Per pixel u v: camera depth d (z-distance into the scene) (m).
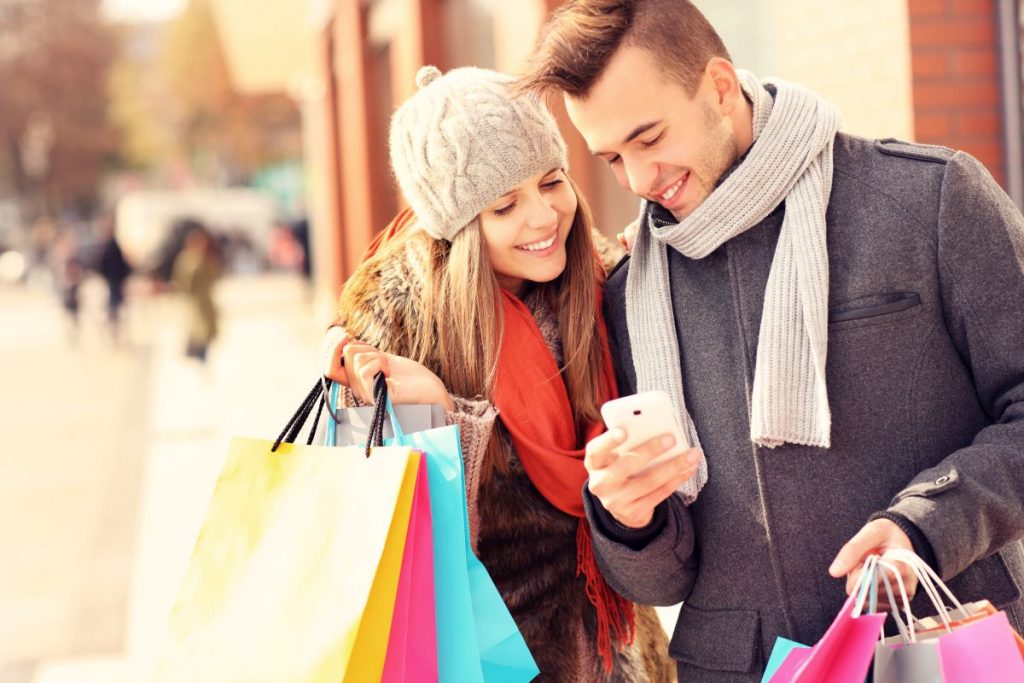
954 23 4.50
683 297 2.20
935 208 1.98
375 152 14.11
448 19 8.66
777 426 1.99
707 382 2.16
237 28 15.55
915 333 1.99
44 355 22.27
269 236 44.72
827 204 2.04
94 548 7.67
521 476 2.50
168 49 70.38
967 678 1.69
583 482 2.43
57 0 66.56
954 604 1.87
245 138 69.31
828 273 2.00
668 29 1.99
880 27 4.65
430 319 2.49
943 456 2.01
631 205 5.22
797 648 1.85
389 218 13.92
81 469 10.54
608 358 2.49
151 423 12.51
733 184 2.02
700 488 2.14
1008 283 1.95
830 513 2.03
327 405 2.27
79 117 67.81
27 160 67.81
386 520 1.96
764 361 2.01
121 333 24.80
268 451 2.14
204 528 2.11
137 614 6.14
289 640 1.95
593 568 2.46
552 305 2.58
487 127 2.42
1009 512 1.87
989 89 4.52
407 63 9.77
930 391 2.00
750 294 2.10
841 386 2.01
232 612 2.01
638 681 2.56
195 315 16.03
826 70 5.00
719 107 2.05
